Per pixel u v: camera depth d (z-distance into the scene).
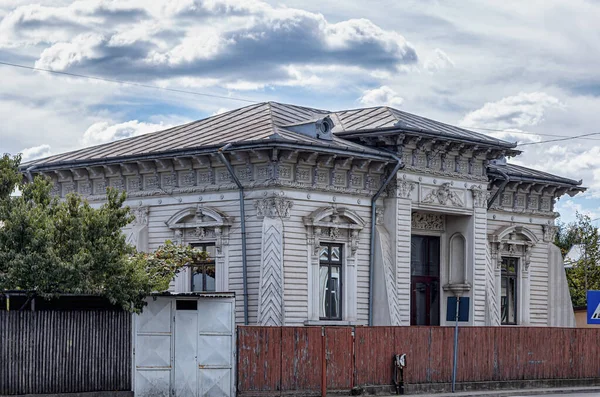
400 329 36.34
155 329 31.09
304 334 33.66
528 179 50.00
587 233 74.38
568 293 51.97
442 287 46.66
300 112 46.66
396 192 42.81
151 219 43.12
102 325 30.19
